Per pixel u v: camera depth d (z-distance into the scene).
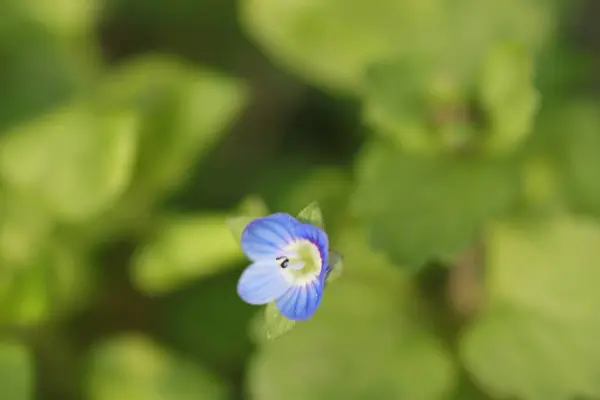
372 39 0.24
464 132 0.22
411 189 0.22
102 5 0.27
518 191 0.22
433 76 0.23
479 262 0.23
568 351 0.22
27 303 0.23
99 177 0.23
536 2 0.23
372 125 0.23
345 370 0.23
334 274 0.20
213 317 0.24
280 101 0.27
